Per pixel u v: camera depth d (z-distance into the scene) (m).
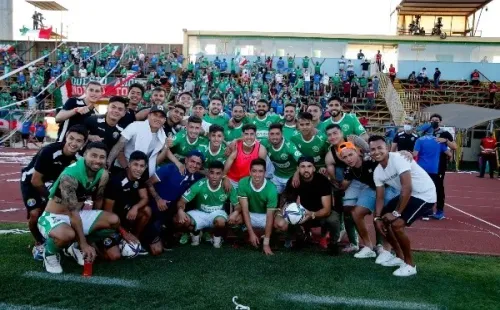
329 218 6.02
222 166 6.14
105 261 5.41
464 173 20.02
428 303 4.43
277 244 6.47
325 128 6.89
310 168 6.02
